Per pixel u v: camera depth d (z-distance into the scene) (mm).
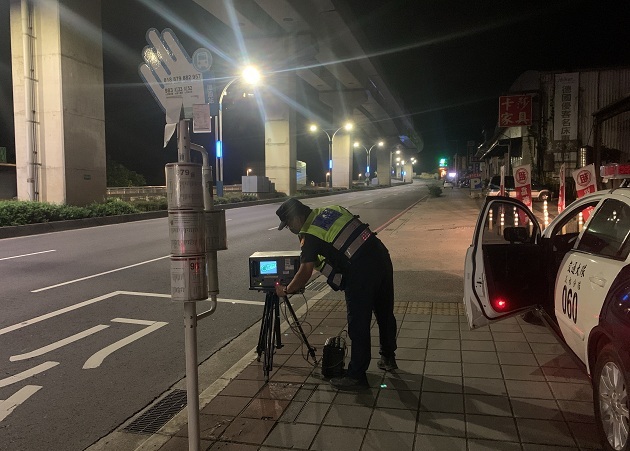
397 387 4137
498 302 4383
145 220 22266
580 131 28359
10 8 21078
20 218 16844
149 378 4750
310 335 5609
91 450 3500
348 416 3660
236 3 29750
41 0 20344
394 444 3268
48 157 20844
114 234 16406
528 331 5516
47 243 14156
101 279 9133
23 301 7566
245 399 3990
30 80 20438
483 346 5074
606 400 3104
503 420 3553
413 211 24094
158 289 8336
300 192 47531
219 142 33375
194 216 2801
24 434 3752
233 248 12992
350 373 4129
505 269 4434
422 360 4734
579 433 3363
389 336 4461
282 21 31422
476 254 4484
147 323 6469
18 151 21344
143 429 3783
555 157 28797
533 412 3664
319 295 7672
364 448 3230
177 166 2768
